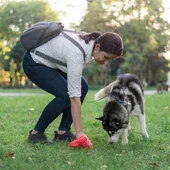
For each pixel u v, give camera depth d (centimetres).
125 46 3844
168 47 4347
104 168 393
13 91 2712
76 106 474
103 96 621
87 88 519
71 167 396
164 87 3331
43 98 1291
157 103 1106
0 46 3628
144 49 3869
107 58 459
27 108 941
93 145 512
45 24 481
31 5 3631
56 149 479
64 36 472
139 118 584
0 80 4341
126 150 492
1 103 1078
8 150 471
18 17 3650
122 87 575
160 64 5356
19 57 4256
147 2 3600
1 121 734
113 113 542
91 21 3609
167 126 673
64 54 463
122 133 549
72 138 529
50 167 396
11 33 3744
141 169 400
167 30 3825
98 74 4681
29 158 427
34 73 489
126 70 4247
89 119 754
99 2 3622
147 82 5481
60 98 488
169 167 407
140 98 582
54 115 501
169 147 519
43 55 479
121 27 3700
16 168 391
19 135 591
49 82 486
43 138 514
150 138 575
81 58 457
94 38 464
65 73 506
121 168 404
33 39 477
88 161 417
